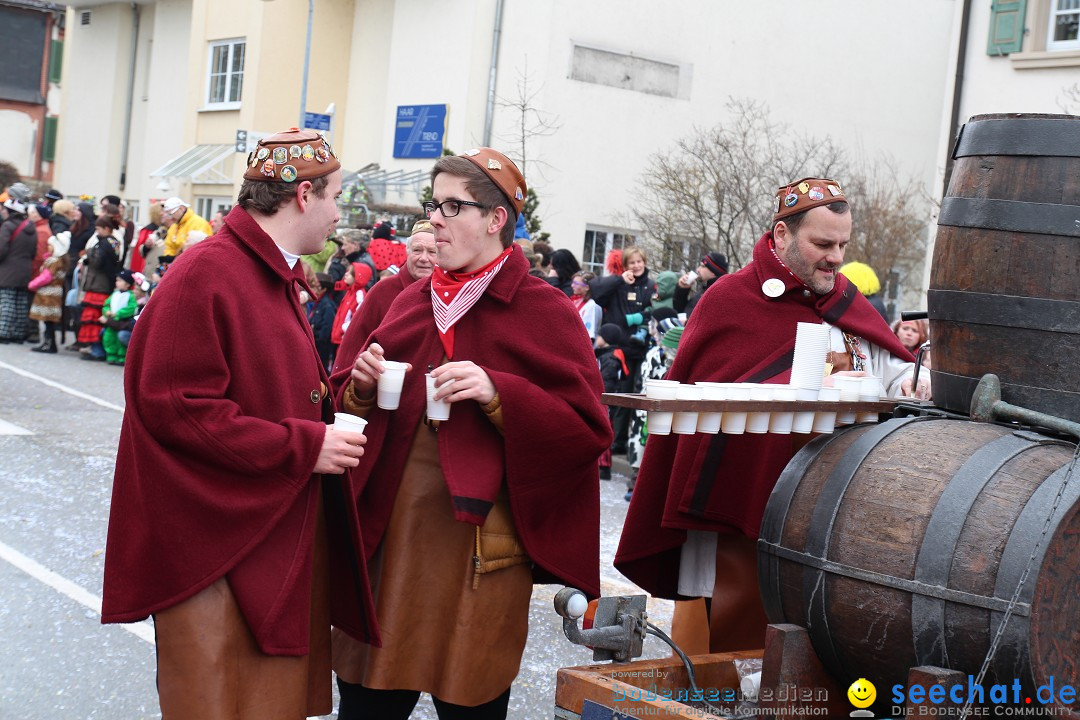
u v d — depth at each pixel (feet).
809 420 9.77
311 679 9.86
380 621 10.21
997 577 8.04
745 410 9.31
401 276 14.62
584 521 10.88
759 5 65.41
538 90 59.93
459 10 60.29
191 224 46.42
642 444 29.89
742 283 12.84
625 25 61.93
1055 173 9.07
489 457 10.22
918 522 8.52
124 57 87.71
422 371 10.55
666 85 63.10
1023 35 41.60
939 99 71.46
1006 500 8.25
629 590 19.89
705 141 62.54
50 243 50.60
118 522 8.94
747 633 12.67
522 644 10.64
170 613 8.84
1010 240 9.18
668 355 29.68
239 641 8.95
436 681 10.21
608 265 35.45
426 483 10.34
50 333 50.29
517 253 10.77
